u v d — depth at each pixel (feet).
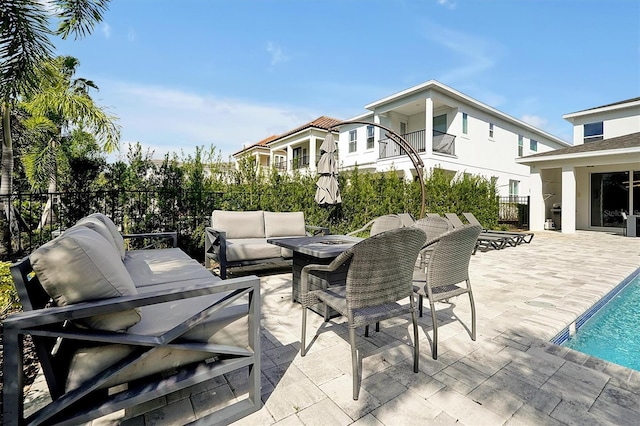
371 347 7.95
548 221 46.55
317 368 6.91
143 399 4.71
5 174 18.03
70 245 4.47
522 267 18.17
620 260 20.42
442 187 30.78
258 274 15.93
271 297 12.12
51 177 24.30
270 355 7.50
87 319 4.63
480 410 5.51
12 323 3.92
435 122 45.75
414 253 6.82
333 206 22.72
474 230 8.00
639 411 5.48
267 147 65.87
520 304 11.32
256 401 5.50
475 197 34.04
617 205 40.88
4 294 9.04
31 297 4.58
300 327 9.23
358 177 25.41
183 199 17.84
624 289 15.29
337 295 7.18
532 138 57.93
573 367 6.97
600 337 9.98
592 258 21.21
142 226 17.03
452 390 6.10
